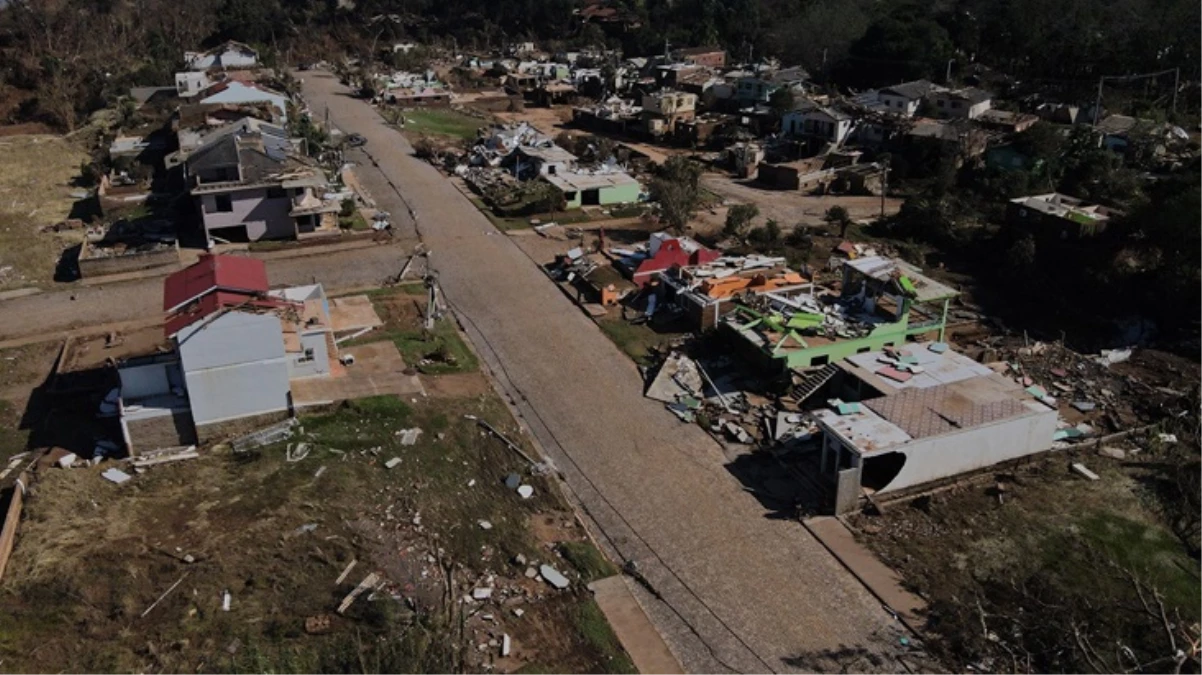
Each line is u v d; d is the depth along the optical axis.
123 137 63.78
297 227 46.91
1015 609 22.27
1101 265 43.50
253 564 22.47
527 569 23.30
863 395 30.59
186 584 21.70
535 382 33.47
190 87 76.69
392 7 131.12
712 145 72.62
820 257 47.00
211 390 27.61
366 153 66.25
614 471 28.16
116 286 42.03
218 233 46.91
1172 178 46.84
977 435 26.92
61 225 49.69
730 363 34.22
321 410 29.00
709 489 27.25
